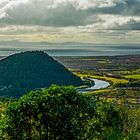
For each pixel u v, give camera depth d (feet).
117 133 92.12
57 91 114.11
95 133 111.65
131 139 95.20
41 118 110.01
